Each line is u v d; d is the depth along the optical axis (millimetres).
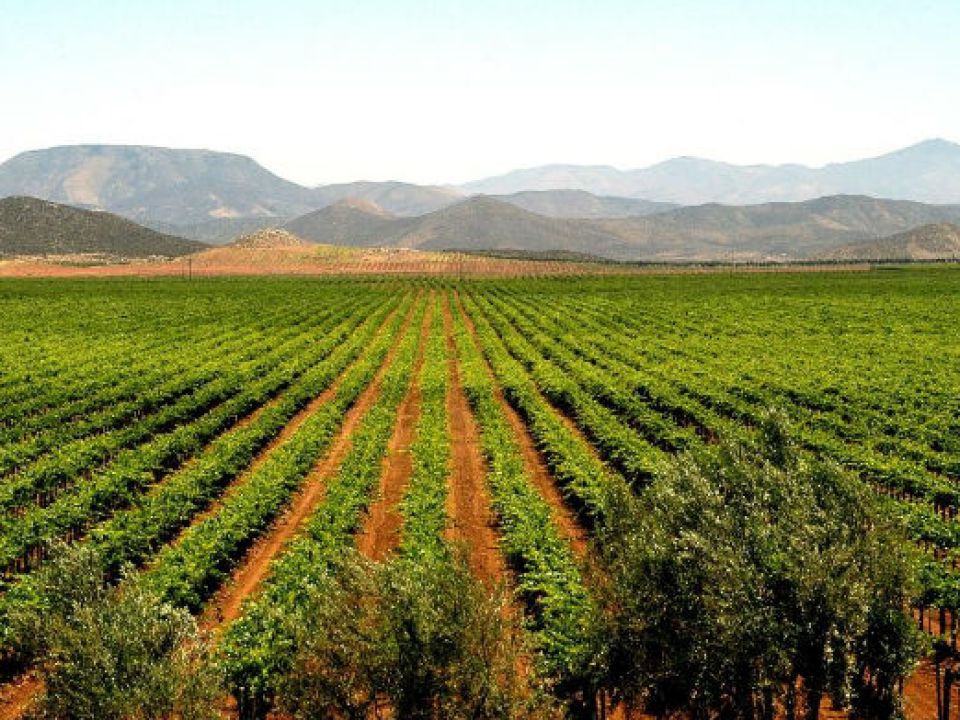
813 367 48844
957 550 19406
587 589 14352
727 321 76188
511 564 20844
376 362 53219
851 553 12406
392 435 35156
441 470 27297
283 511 25188
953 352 54719
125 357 54344
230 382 43812
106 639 11727
